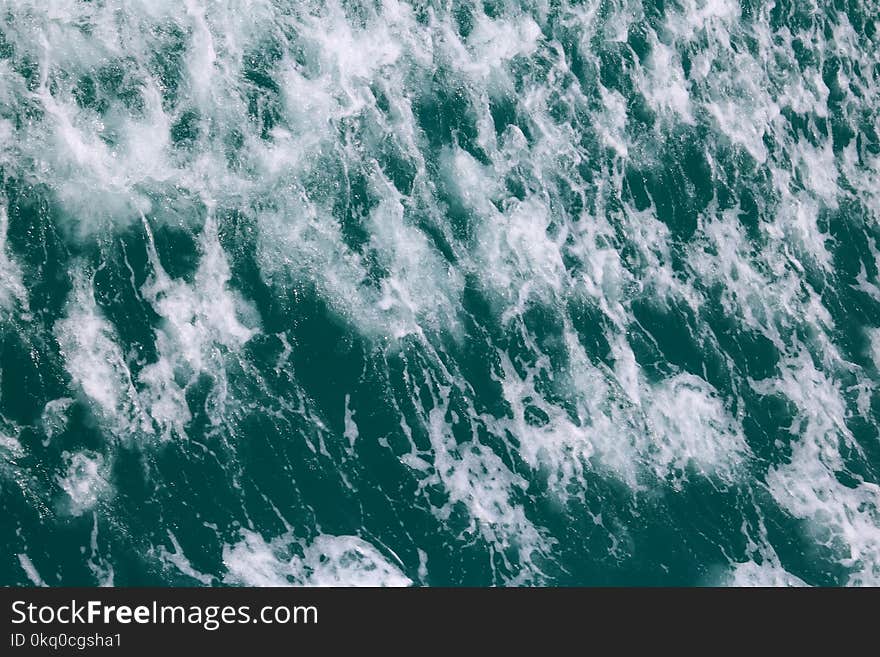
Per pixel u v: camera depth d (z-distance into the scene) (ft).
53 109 83.87
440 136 95.91
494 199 94.99
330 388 84.33
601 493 85.46
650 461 87.81
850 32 113.70
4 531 72.28
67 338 78.59
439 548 80.38
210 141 87.76
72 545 73.26
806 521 87.86
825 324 99.55
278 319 84.89
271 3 93.97
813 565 85.87
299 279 86.33
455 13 100.58
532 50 102.22
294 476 80.38
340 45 95.40
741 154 104.94
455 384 87.15
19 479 73.67
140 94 86.74
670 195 100.99
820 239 104.47
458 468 83.82
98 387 77.77
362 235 89.51
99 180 83.35
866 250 105.40
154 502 76.18
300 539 78.23
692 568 83.82
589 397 89.20
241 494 78.54
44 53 85.15
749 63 109.09
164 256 83.41
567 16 104.37
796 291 100.63
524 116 99.50
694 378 92.89
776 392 94.48
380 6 97.91
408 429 84.43
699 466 88.89
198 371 81.05
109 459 76.23
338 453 82.23
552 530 83.20
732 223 101.91
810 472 90.84
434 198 93.30
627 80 103.86
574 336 91.61
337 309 86.48
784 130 107.86
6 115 82.48
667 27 107.04
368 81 95.25
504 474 84.43
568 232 96.07
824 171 107.86
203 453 78.79
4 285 78.64
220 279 84.33
